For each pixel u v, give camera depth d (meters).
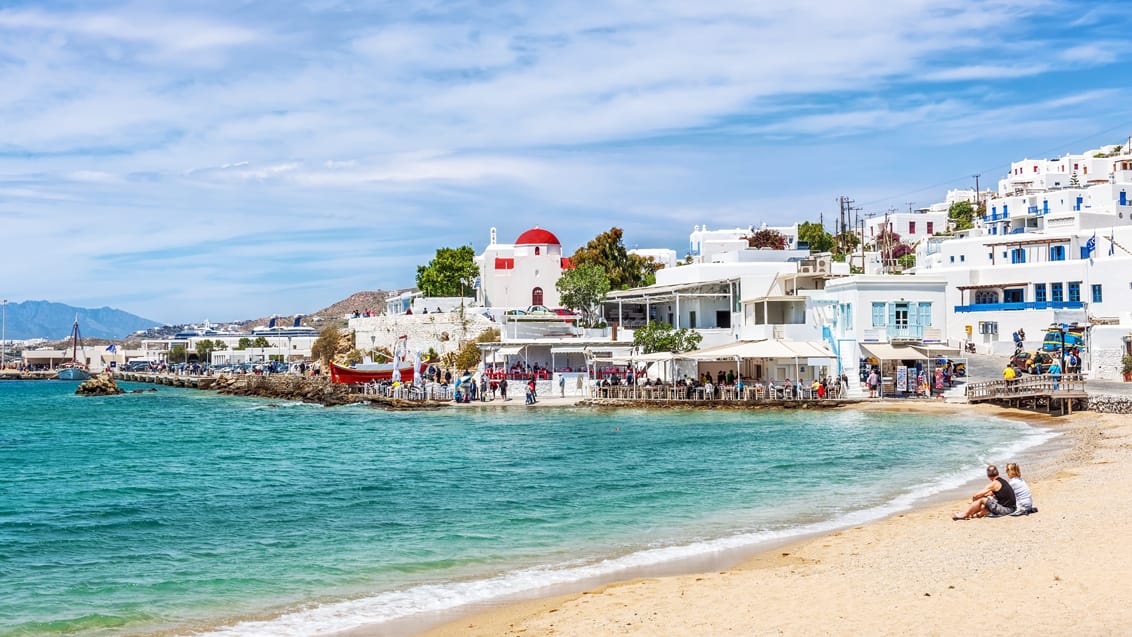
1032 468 40.56
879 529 28.53
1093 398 62.06
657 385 81.06
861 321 79.69
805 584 21.80
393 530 32.09
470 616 21.36
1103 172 180.00
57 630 21.39
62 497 41.34
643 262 140.62
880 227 188.62
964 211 194.88
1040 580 20.31
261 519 35.00
